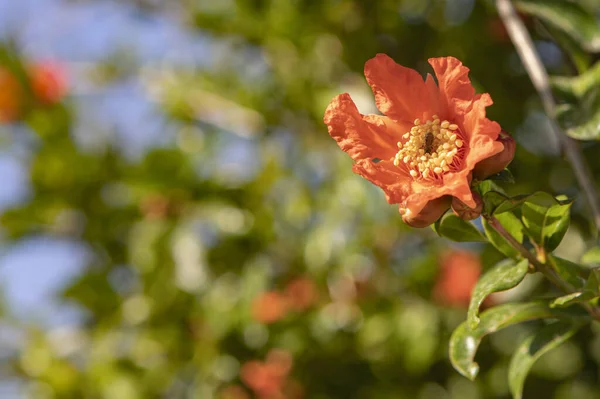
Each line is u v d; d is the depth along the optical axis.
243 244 0.87
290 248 0.87
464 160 0.41
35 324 1.02
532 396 0.82
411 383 0.84
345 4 0.83
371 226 0.80
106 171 0.93
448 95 0.42
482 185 0.43
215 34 0.92
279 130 0.88
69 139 0.94
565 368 0.81
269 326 0.85
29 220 0.94
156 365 0.90
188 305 0.89
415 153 0.42
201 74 0.94
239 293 0.85
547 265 0.44
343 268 0.83
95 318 0.96
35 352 0.98
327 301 0.85
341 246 0.81
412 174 0.42
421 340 0.79
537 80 0.51
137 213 0.92
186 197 0.89
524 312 0.45
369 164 0.42
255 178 0.88
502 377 0.80
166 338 0.90
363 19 0.83
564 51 0.56
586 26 0.53
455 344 0.45
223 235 0.87
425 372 0.83
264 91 0.89
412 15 0.83
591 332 0.80
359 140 0.42
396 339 0.81
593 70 0.50
